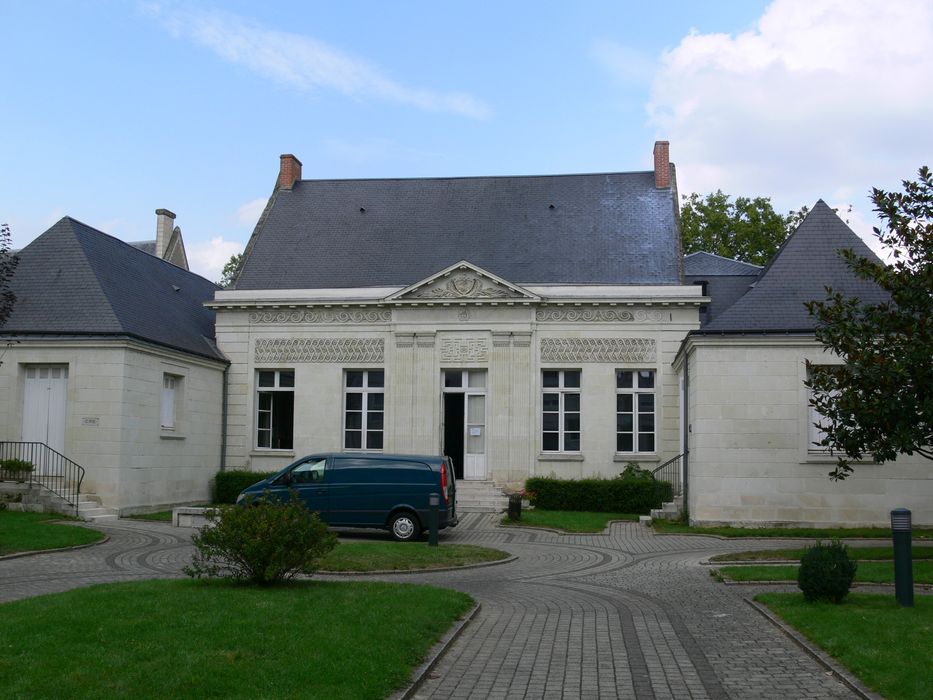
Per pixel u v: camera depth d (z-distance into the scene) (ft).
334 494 68.28
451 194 115.24
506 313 99.30
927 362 48.26
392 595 37.45
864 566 49.16
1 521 67.46
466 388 100.48
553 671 28.91
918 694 24.91
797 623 34.58
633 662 30.12
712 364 74.59
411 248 108.17
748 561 55.01
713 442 74.18
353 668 26.13
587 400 97.91
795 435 73.26
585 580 49.14
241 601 34.09
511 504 82.58
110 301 83.87
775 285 77.00
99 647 26.68
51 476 79.66
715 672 28.89
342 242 110.11
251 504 40.32
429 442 99.09
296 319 102.83
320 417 101.55
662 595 43.86
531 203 112.16
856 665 28.17
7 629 28.25
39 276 86.33
